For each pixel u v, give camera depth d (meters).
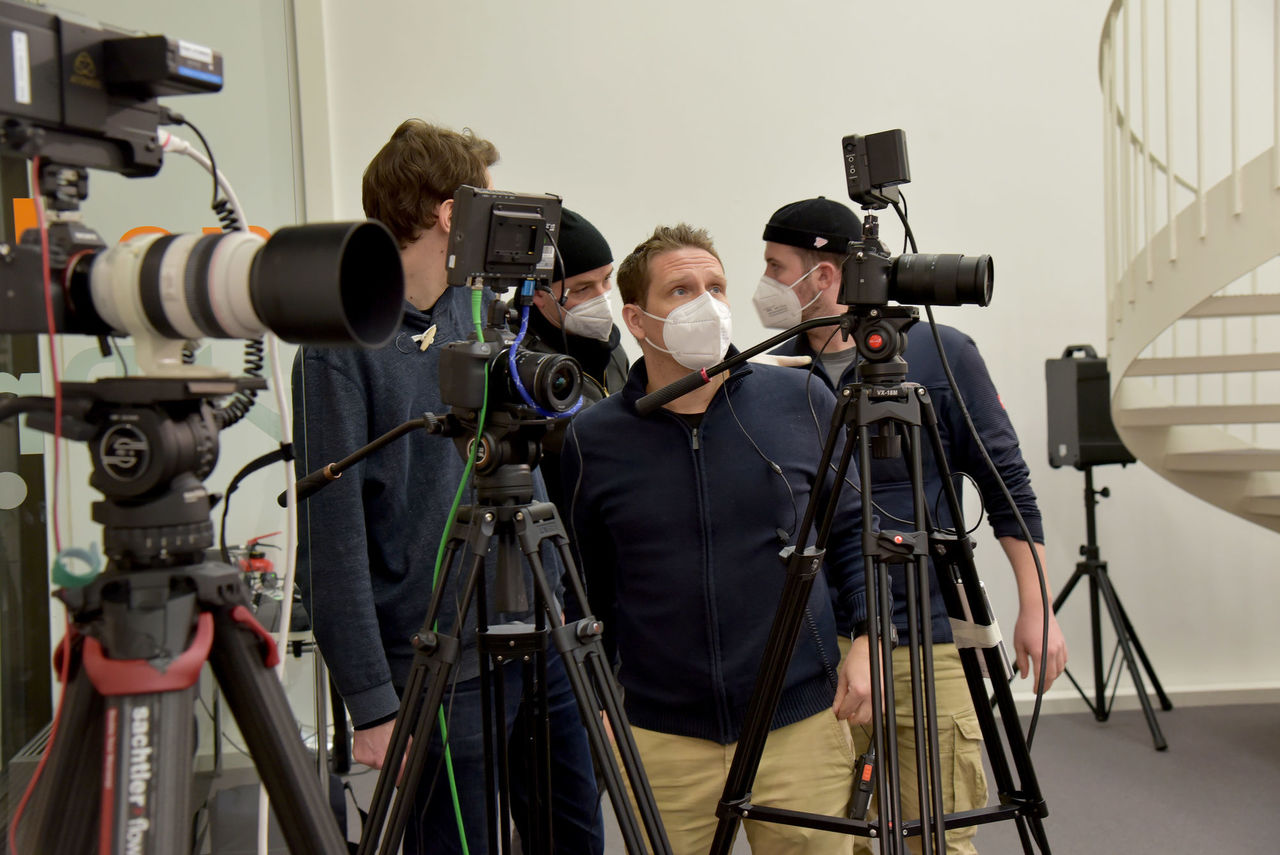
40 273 0.76
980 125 4.11
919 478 1.35
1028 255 4.14
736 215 4.07
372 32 3.91
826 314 2.11
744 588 1.56
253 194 1.43
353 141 3.92
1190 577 4.22
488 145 1.65
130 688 0.75
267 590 1.46
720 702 1.55
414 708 1.13
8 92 0.72
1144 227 3.74
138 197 1.29
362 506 1.51
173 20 1.35
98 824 0.77
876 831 1.37
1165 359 3.56
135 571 0.79
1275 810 3.11
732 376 1.63
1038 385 4.16
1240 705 4.16
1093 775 3.42
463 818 1.55
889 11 4.07
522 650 1.18
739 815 1.43
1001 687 1.44
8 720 1.13
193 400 0.80
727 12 4.03
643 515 1.59
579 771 1.78
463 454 1.18
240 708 0.83
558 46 3.98
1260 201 3.15
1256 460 3.59
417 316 1.59
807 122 4.07
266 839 1.29
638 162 4.03
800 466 1.60
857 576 1.58
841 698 1.52
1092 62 4.12
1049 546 4.19
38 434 1.10
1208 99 4.13
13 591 1.13
